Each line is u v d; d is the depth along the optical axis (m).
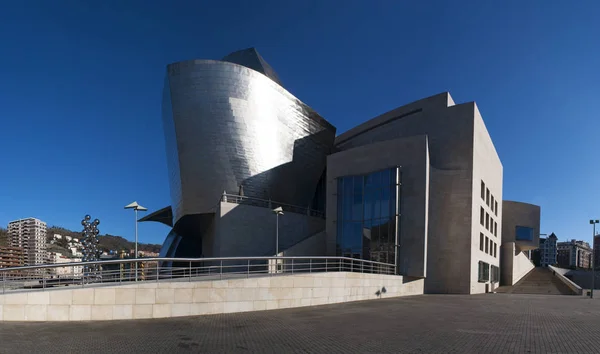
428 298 19.52
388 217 24.36
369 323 10.37
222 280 12.41
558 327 9.84
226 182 30.81
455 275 25.52
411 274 23.52
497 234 38.66
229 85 31.92
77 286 11.03
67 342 7.64
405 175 24.70
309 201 37.19
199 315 11.74
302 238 30.41
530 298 20.84
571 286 28.88
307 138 37.38
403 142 25.12
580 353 6.95
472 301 17.92
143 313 11.06
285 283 14.01
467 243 25.66
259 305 13.19
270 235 28.77
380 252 24.36
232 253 27.05
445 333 8.88
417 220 23.81
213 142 30.86
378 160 26.06
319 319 11.09
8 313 9.87
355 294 17.30
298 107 36.69
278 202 33.53
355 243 25.91
